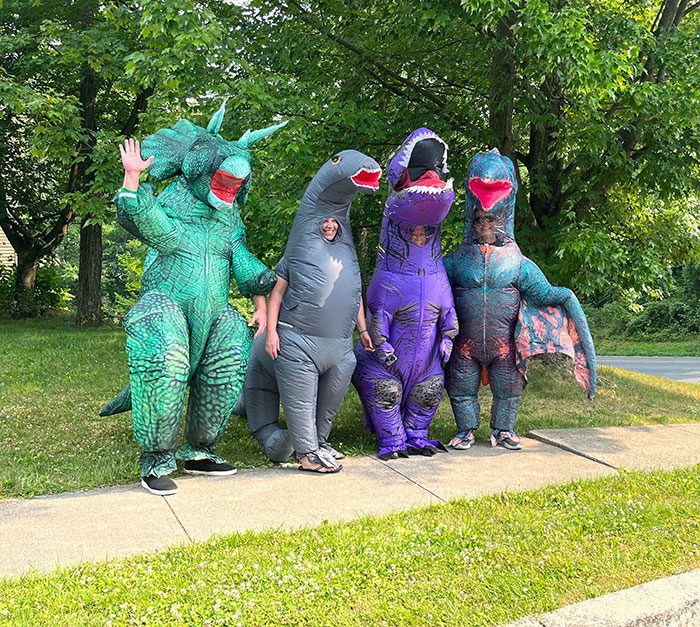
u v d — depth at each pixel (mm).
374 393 5727
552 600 3186
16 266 22438
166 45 8180
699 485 4941
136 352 4578
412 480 5078
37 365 9883
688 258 12406
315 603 3119
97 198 10727
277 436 5539
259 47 10305
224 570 3404
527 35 7395
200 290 4801
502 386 6129
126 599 3098
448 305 5738
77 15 14914
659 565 3596
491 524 4121
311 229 5289
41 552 3619
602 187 10000
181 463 5387
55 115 10398
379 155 10188
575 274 9219
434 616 3023
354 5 9938
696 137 9320
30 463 5262
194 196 4887
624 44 8352
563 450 6148
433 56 10094
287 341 5270
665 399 9609
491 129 9594
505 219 5848
